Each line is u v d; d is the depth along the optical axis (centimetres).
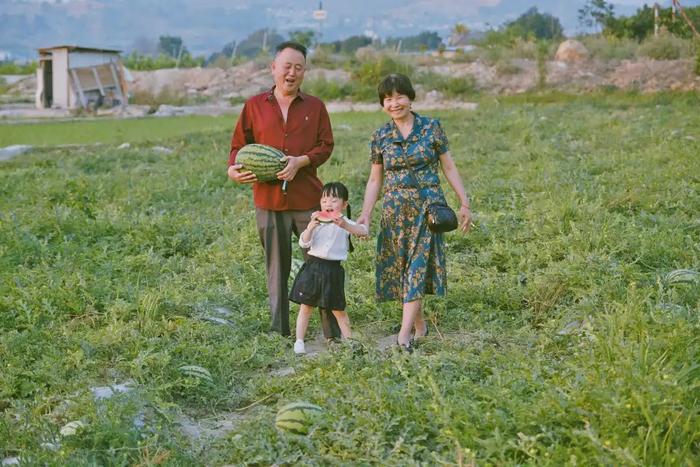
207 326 647
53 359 574
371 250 855
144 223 990
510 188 1147
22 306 664
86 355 588
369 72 3531
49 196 1194
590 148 1512
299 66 647
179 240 932
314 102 666
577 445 400
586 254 748
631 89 3128
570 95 3039
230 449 460
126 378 567
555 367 509
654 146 1439
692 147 1391
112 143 2011
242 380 575
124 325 638
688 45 3294
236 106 3669
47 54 3644
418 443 440
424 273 620
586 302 627
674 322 514
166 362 560
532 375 478
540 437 417
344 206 638
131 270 830
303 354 632
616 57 3388
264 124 657
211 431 504
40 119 3055
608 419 405
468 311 694
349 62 3919
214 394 547
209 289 755
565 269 712
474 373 521
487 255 817
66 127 2625
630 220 909
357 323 699
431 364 520
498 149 1627
